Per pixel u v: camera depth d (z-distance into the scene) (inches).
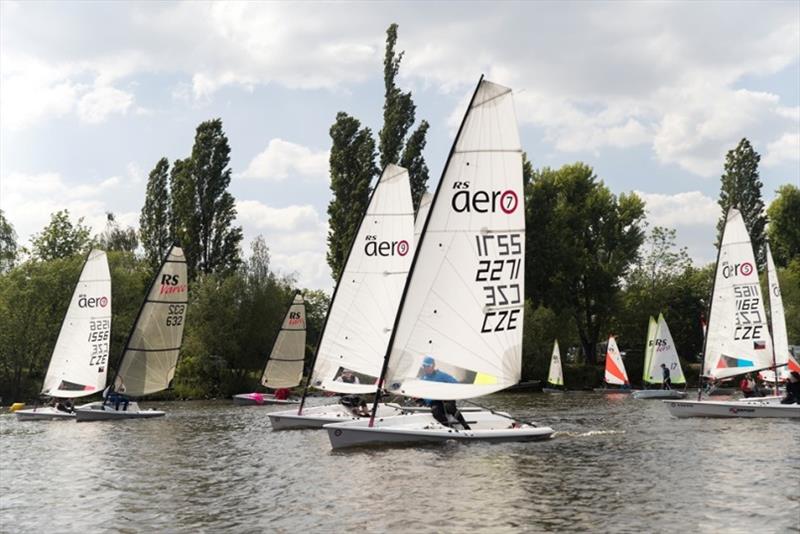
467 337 1125.7
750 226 3988.7
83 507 825.5
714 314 1573.6
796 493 772.6
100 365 1968.5
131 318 3132.4
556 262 3531.0
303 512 750.5
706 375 1576.0
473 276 1128.2
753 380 2042.3
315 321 5615.2
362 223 1483.8
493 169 1133.1
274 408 2324.1
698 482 839.7
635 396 2682.1
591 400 2486.5
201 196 3462.1
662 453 1046.4
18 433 1587.1
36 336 2849.4
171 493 884.0
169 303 1969.7
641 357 3722.9
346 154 3147.1
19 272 2952.8
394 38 3191.4
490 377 1131.9
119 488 929.5
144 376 1956.2
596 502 751.7
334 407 1539.1
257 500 818.8
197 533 690.8
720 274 1568.7
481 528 665.0
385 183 1477.6
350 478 905.5
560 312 3540.8
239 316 3171.8
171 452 1237.1
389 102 3189.0
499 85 1131.9
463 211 1124.5
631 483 840.9
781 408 1467.8
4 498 888.3
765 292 3454.7
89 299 1980.8
